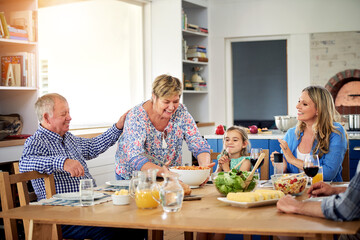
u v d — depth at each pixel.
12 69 4.15
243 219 1.64
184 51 6.29
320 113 2.79
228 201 1.90
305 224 1.55
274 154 2.55
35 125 4.24
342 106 6.63
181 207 1.89
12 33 4.02
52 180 2.46
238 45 7.15
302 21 6.69
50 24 6.35
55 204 2.01
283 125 4.87
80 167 2.41
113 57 6.17
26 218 1.78
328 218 1.62
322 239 1.50
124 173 2.80
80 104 6.29
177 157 2.94
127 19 6.10
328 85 6.66
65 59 6.33
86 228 2.37
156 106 2.72
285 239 2.14
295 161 2.67
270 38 6.91
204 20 7.00
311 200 1.87
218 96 7.04
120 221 1.66
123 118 3.02
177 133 2.90
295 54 6.77
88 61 6.26
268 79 7.04
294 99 6.80
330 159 2.74
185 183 2.39
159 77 2.73
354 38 6.55
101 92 6.23
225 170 2.97
